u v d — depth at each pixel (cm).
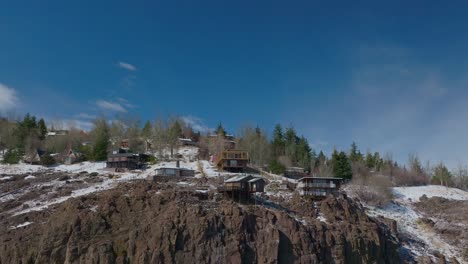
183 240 7612
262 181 9712
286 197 10581
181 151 17038
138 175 12194
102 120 18238
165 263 7319
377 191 13200
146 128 18012
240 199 9488
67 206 8244
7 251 7512
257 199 9906
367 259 8888
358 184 13738
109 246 7350
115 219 8044
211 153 16275
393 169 18125
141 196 8594
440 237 11081
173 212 7962
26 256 7462
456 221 11981
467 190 17238
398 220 11912
